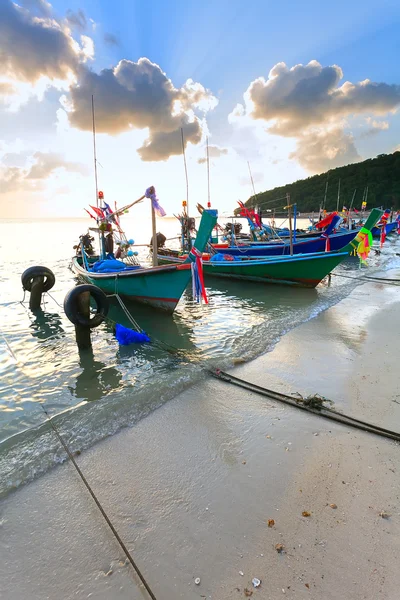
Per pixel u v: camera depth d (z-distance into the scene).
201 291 7.38
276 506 2.87
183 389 5.07
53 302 11.23
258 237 19.73
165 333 7.96
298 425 4.05
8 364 6.43
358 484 3.07
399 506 2.80
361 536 2.54
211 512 2.85
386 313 8.80
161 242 15.49
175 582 2.28
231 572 2.32
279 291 12.31
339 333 7.34
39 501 3.05
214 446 3.74
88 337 7.03
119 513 2.88
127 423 4.23
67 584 2.32
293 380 5.22
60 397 5.14
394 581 2.19
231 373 5.55
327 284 13.28
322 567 2.31
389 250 24.45
